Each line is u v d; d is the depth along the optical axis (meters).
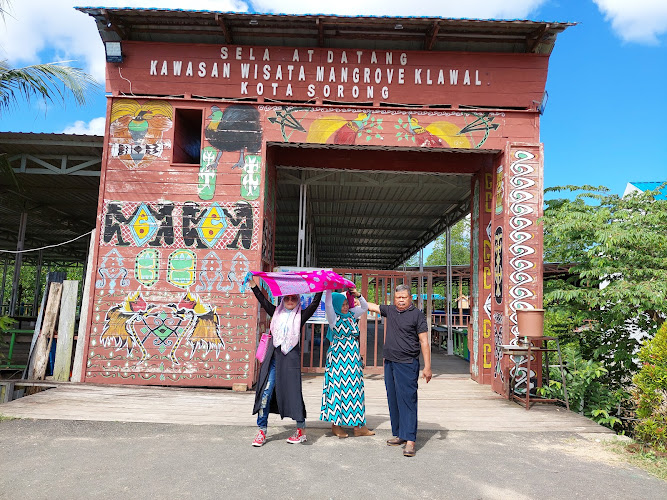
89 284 8.41
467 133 8.76
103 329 8.30
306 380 9.31
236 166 8.70
